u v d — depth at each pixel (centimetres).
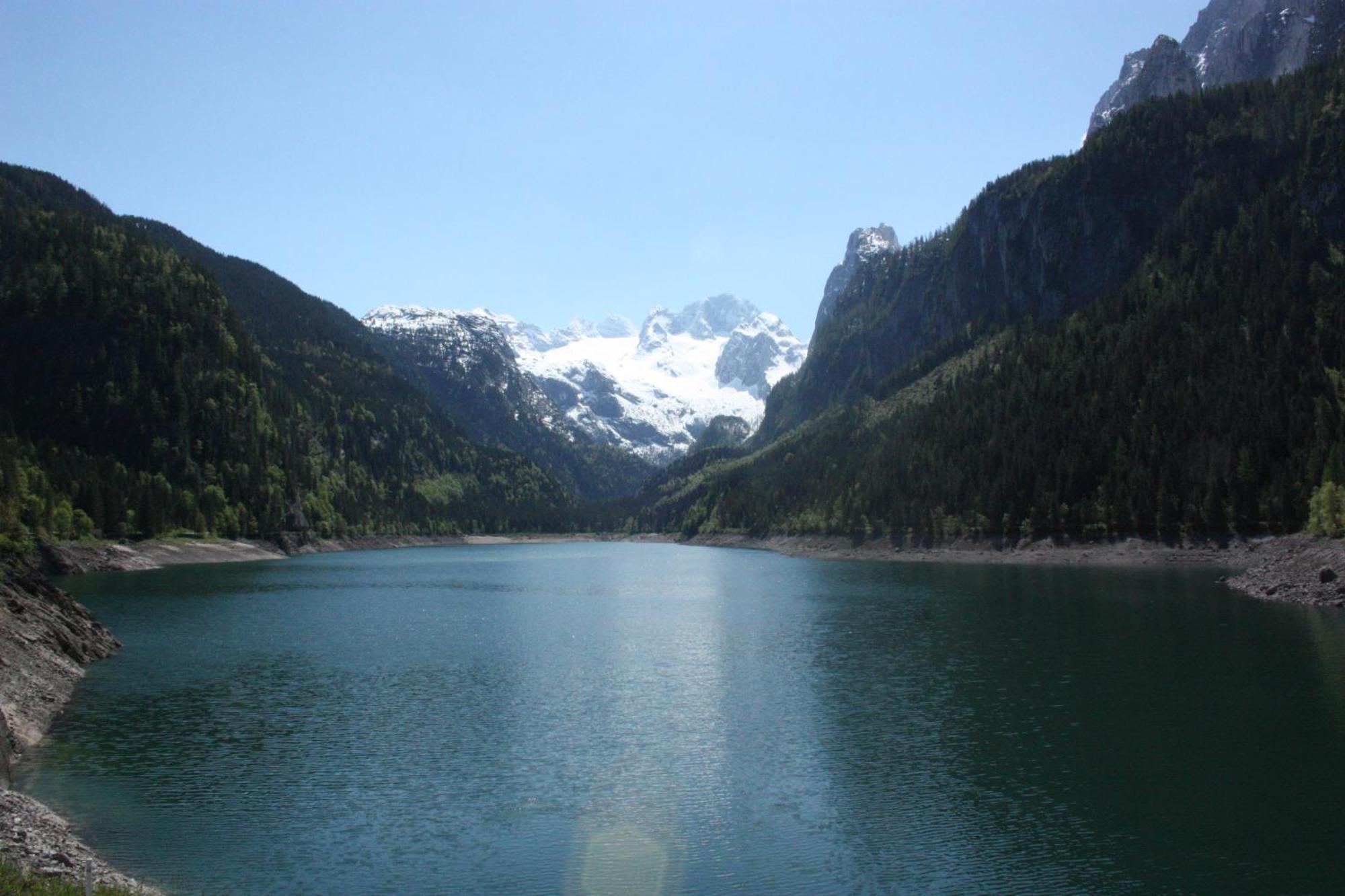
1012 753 5122
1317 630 8644
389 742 5541
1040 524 19088
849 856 3828
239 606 12544
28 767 5059
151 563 19988
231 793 4638
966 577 15600
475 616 11531
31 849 3544
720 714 6150
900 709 6159
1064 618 9994
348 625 10675
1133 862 3728
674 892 3519
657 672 7625
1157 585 13275
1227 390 19212
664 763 5084
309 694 6869
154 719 6112
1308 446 16675
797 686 6956
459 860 3831
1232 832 3978
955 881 3591
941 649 8381
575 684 7206
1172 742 5222
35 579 8656
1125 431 19838
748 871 3703
